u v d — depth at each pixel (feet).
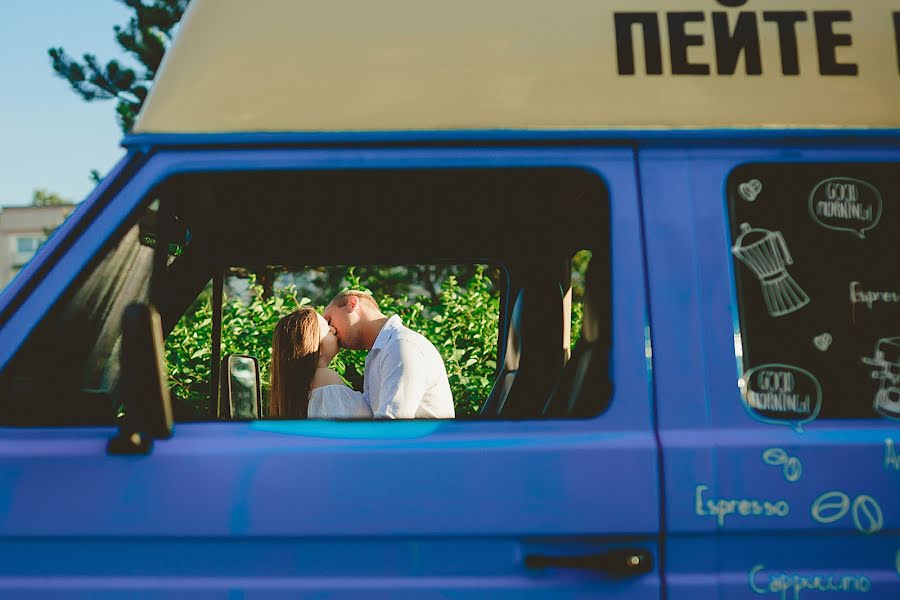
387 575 6.91
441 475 6.92
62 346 7.54
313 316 11.68
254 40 7.34
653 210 7.34
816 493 6.91
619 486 6.90
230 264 11.81
